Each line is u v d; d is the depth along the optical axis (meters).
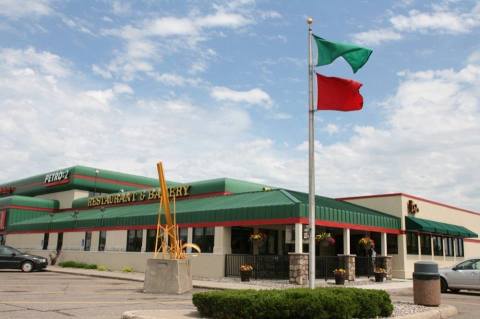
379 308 11.81
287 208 24.34
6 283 21.56
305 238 14.66
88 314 11.96
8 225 51.56
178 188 38.06
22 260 32.25
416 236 34.44
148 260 19.38
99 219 38.91
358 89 14.65
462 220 41.75
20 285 20.66
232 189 35.47
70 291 18.59
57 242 44.44
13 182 62.91
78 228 41.34
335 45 14.90
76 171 52.38
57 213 51.38
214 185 35.62
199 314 11.61
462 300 18.83
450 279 22.56
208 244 28.41
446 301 18.28
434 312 13.09
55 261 41.12
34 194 59.06
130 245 35.19
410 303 15.34
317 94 14.82
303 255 23.53
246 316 10.47
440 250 37.38
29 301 14.47
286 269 25.86
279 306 10.41
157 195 40.38
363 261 29.80
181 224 30.05
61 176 53.81
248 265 24.72
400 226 32.88
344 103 14.62
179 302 15.62
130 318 11.12
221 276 26.75
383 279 27.16
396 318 11.73
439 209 38.16
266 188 37.72
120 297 16.86
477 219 44.56
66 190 54.03
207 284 22.53
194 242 29.31
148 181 58.06
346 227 27.11
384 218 31.16
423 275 14.91
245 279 24.19
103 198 46.53
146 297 17.17
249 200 28.73
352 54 14.77
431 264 14.97
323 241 26.36
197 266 28.19
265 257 26.16
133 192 43.16
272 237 31.00
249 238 28.97
